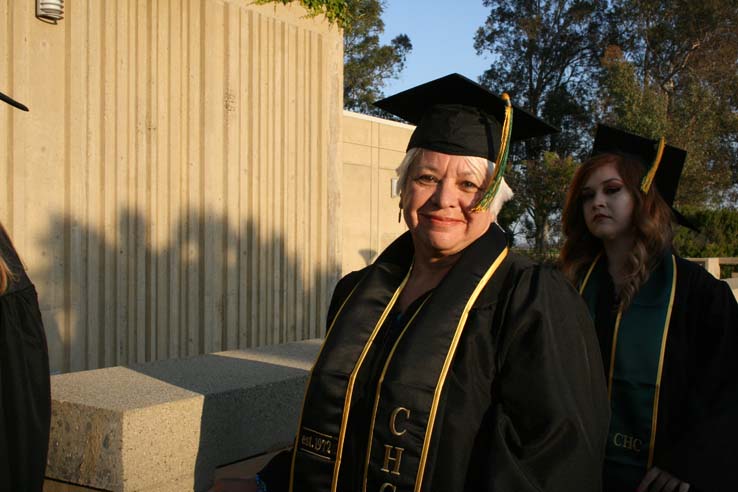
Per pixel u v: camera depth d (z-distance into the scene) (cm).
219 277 679
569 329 165
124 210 595
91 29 566
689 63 3148
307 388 185
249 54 706
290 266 761
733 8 3072
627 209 255
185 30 645
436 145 181
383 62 3534
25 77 521
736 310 236
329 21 798
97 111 573
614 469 232
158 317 624
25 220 521
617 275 261
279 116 743
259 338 725
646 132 2359
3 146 510
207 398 234
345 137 1182
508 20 3694
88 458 219
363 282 199
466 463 158
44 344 244
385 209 1259
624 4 3369
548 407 153
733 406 218
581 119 3491
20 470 224
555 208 2655
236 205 695
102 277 577
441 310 170
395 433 161
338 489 172
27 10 521
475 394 161
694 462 211
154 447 218
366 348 181
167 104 631
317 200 796
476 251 179
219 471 240
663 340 236
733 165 2948
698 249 1867
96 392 236
